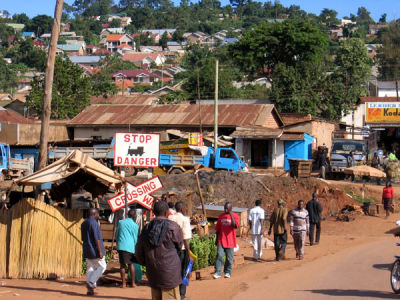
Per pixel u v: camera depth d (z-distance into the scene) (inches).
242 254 627.5
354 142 1437.0
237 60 2472.9
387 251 663.1
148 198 491.8
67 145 1536.7
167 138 1483.8
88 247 408.8
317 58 2405.3
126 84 4330.7
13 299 378.9
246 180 1066.1
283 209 615.2
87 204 625.0
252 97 2635.3
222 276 509.0
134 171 1266.0
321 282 459.2
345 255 633.6
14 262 478.6
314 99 2194.9
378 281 463.2
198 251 532.1
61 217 486.6
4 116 2070.6
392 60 3004.4
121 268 446.0
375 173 1095.0
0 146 1127.0
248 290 429.1
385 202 994.7
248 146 1583.4
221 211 798.5
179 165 1257.4
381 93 2790.4
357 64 2659.9
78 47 6614.2
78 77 2341.3
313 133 1754.4
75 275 487.2
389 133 2015.3
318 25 7490.2
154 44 7598.4
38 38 7204.7
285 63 2401.6
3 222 483.5
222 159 1251.8
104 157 1289.4
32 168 1264.8
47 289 425.4
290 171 1240.8
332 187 1088.2
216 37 7396.7
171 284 299.3
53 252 482.0
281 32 2397.9
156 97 2876.5
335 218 995.9
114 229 534.9
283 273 514.9
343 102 2241.6
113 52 7037.4
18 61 5354.3
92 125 1715.1
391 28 3065.9
